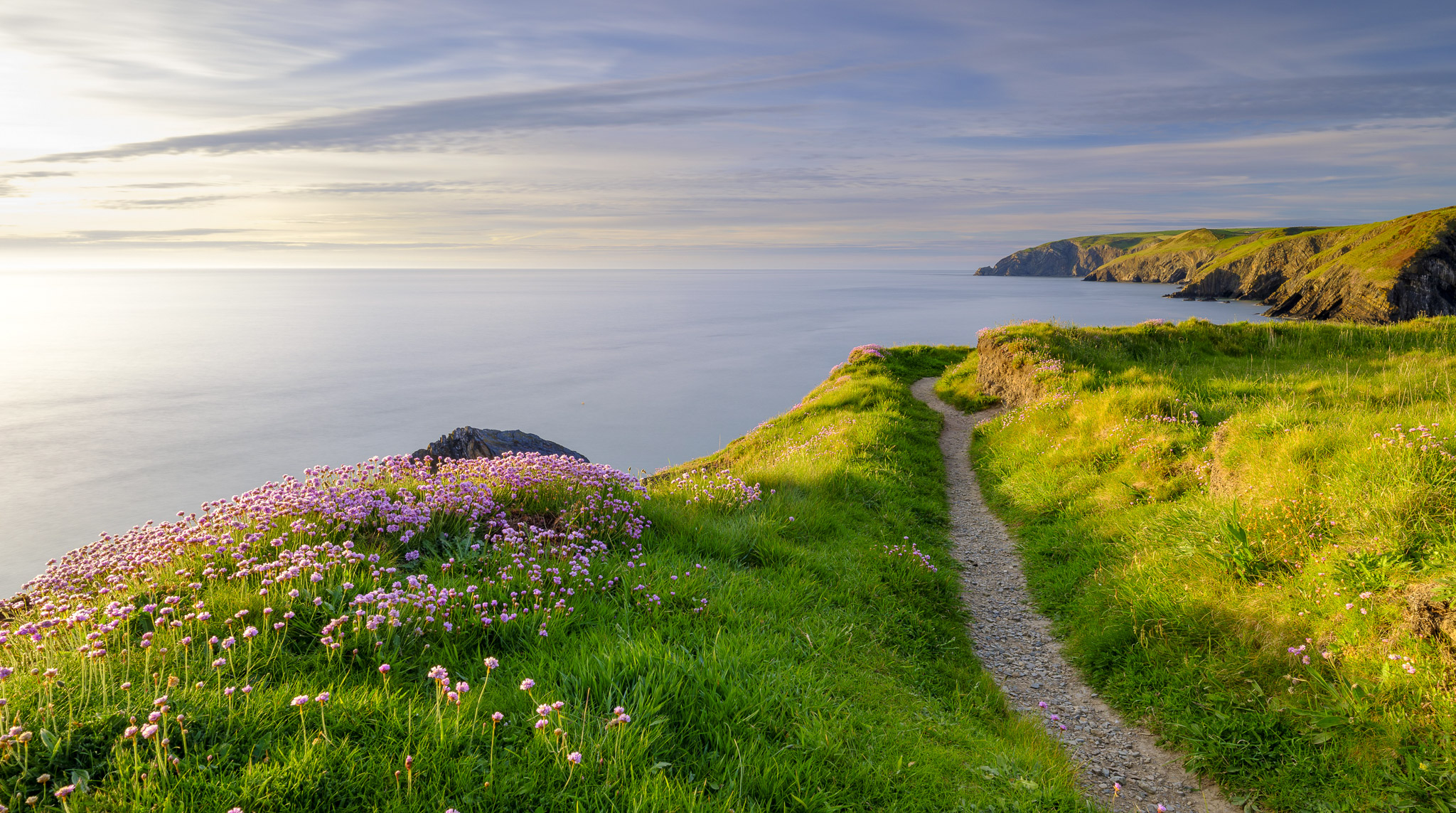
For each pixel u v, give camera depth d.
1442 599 6.10
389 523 7.48
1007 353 25.27
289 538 6.81
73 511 151.25
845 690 6.36
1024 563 12.04
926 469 17.78
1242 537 8.50
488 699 4.88
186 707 4.02
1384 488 7.76
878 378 30.70
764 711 5.33
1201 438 12.80
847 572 10.02
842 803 4.62
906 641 8.49
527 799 3.93
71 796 3.30
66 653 4.46
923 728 6.16
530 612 6.40
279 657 4.92
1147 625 8.37
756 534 10.48
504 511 8.87
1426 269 177.88
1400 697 5.87
